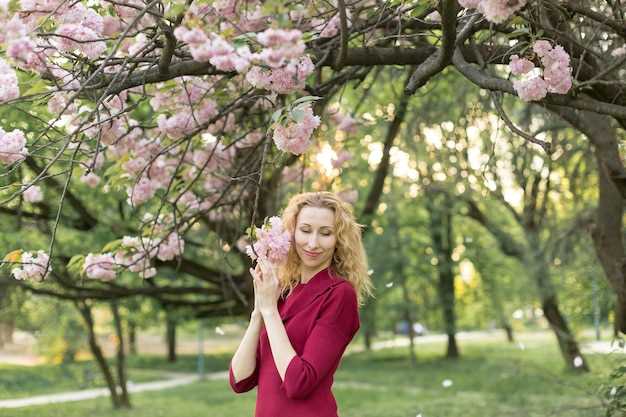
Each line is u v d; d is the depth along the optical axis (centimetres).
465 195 1129
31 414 1310
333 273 277
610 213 539
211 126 434
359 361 2506
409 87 325
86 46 290
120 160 418
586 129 374
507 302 1909
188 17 245
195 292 816
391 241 1977
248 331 274
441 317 2322
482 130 745
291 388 246
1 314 1309
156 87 397
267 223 267
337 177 607
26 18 276
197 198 482
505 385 1249
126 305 1169
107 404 1523
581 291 1193
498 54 346
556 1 301
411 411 1095
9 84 281
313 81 470
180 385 2020
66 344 1969
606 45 477
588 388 599
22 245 766
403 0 319
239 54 248
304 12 299
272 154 488
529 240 1234
